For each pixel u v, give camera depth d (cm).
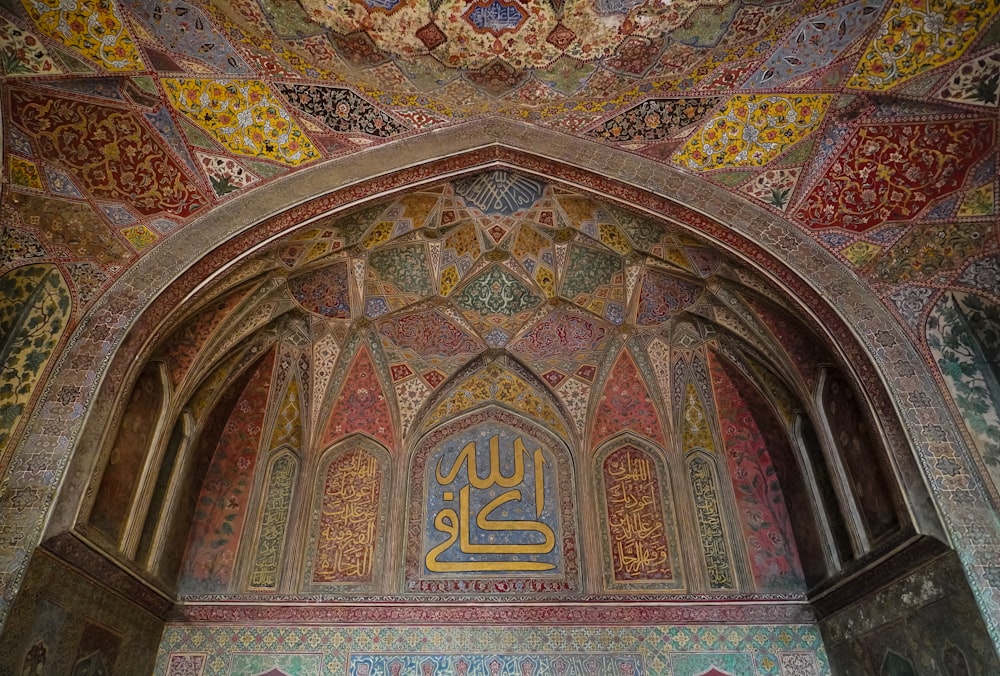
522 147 509
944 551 395
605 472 618
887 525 458
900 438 423
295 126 484
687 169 499
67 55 410
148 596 486
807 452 567
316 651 513
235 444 599
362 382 627
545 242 587
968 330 439
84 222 440
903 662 432
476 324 629
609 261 587
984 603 370
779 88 471
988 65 409
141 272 447
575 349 636
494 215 569
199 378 546
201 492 577
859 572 471
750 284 522
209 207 469
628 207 511
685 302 591
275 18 464
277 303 571
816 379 538
